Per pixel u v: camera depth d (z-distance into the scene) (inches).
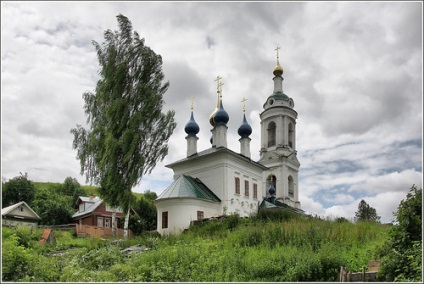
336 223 971.3
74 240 1211.9
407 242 546.3
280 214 1246.3
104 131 1396.4
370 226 923.4
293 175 2472.9
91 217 2245.3
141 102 1444.4
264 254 687.7
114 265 674.8
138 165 1389.0
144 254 734.5
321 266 615.2
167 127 1476.4
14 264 627.5
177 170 1856.5
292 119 2559.1
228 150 1684.3
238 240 828.0
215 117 1903.3
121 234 1813.5
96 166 1444.4
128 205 1355.8
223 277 600.4
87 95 1505.9
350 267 615.5
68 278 577.9
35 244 1012.5
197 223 1334.9
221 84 1943.9
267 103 2566.4
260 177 1930.4
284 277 593.9
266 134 2529.5
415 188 566.9
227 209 1633.9
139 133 1380.4
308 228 824.9
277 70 2615.7
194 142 1914.4
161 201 1519.4
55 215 2300.7
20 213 1943.9
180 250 722.2
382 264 541.0
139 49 1481.3
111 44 1470.2
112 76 1422.2
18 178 2591.0
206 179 1731.1
